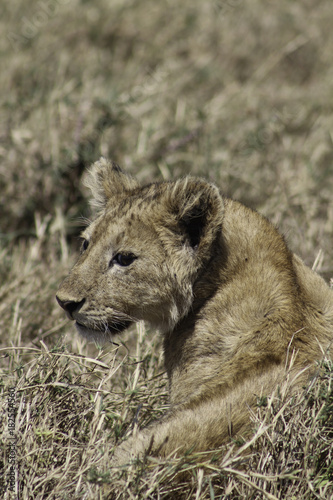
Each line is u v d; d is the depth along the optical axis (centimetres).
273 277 727
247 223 767
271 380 651
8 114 1413
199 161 1398
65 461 647
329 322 722
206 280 753
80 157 1288
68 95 1473
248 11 2067
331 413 639
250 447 618
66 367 756
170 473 584
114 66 1786
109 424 742
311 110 1648
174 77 1738
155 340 896
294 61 1931
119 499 587
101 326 800
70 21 1877
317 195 1333
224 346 727
